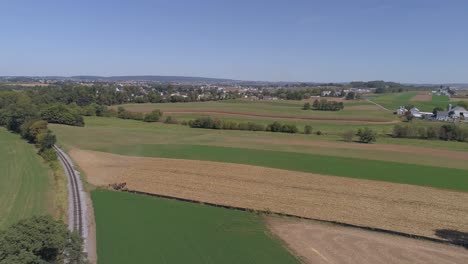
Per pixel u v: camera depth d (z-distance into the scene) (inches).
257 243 1465.3
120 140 3752.5
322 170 2559.1
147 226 1610.5
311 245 1457.9
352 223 1692.9
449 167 2667.3
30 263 934.4
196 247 1413.6
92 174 2481.5
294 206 1898.4
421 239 1533.0
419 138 3976.4
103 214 1743.4
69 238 1045.8
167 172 2519.7
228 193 2092.8
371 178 2372.0
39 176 2364.7
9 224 1556.3
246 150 3235.7
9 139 3875.5
